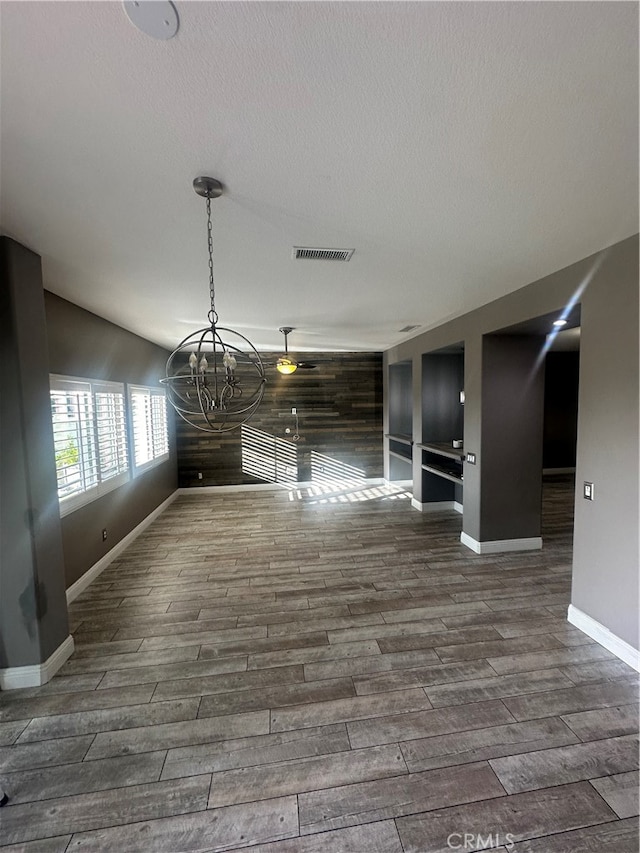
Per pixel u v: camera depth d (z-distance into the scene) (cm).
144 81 106
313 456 721
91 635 272
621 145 136
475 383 396
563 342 614
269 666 237
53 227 195
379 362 727
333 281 289
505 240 218
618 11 88
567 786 160
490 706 202
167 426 618
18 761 175
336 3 85
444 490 562
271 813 152
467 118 122
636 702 204
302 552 416
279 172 151
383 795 158
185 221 190
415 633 267
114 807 155
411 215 188
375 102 115
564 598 310
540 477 404
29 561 220
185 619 290
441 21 90
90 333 373
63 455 319
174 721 197
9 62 99
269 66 102
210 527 507
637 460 221
